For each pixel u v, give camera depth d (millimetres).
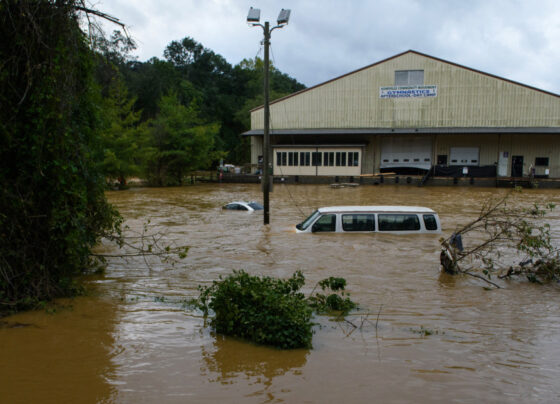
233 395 4145
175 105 45594
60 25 6910
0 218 6570
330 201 25828
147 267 9344
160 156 41031
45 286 6969
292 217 17828
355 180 43469
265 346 5336
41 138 6855
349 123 47031
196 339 5559
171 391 4227
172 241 12219
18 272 6793
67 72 7137
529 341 5504
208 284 8055
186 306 6855
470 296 7426
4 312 6426
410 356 5039
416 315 6492
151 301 7098
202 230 14164
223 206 21375
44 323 6078
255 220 16812
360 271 8859
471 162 45031
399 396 4137
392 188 38125
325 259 9734
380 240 11273
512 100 42844
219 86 92125
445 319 6328
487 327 6004
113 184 37625
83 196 7547
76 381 4426
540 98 42156
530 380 4461
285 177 45375
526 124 42719
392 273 8734
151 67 72375
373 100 46250
